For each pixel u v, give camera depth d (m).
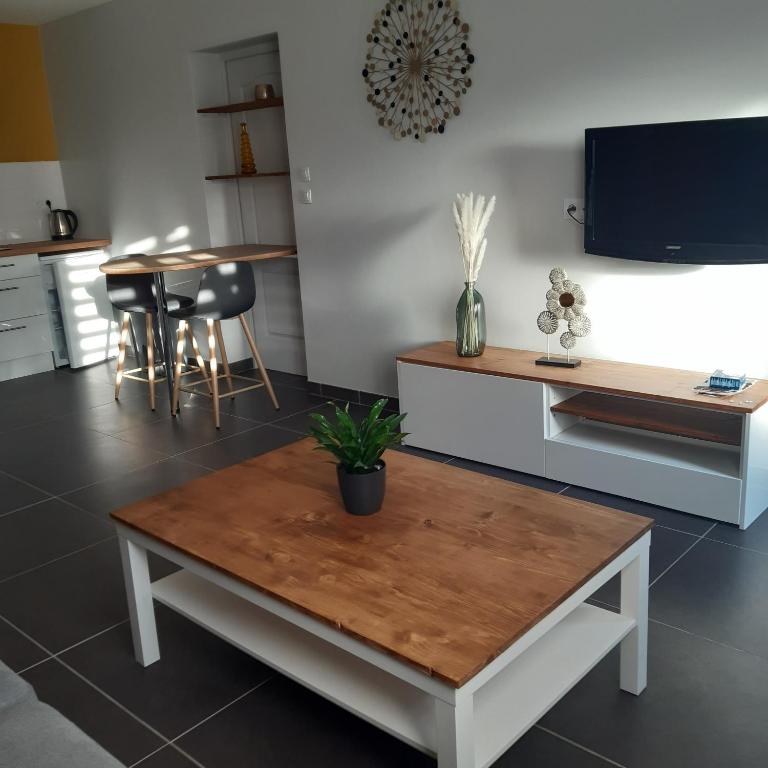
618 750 1.97
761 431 2.99
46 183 6.39
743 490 2.99
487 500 2.28
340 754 2.02
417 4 3.95
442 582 1.85
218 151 5.43
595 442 3.45
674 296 3.44
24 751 1.52
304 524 2.19
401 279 4.44
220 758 2.03
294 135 4.73
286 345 5.58
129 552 2.31
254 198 5.46
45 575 3.00
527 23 3.60
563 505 2.22
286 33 4.59
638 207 3.33
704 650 2.34
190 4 5.07
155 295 4.90
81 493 3.73
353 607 1.77
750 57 3.04
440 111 4.01
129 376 5.35
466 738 1.59
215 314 4.53
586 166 3.44
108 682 2.35
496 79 3.77
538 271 3.85
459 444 3.82
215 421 4.55
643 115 3.36
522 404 3.52
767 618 2.48
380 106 4.24
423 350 4.07
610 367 3.55
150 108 5.55
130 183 5.89
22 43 6.13
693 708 2.10
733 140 3.03
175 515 2.29
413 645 1.62
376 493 2.21
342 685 1.90
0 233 6.21
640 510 3.22
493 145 3.86
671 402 3.05
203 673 2.37
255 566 1.97
